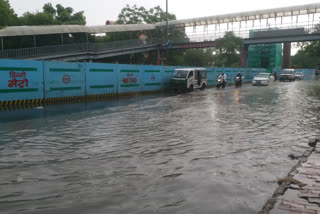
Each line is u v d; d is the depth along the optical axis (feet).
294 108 40.11
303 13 148.46
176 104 45.47
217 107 41.34
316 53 193.57
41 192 12.03
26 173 14.32
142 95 65.36
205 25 176.14
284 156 17.44
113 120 30.30
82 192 12.03
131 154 17.79
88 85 55.98
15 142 20.70
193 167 15.30
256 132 24.36
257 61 204.03
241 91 74.54
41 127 26.32
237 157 17.19
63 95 51.37
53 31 111.34
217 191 12.13
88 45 125.18
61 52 109.09
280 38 152.56
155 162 16.16
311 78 196.44
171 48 173.88
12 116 32.86
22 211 10.37
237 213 10.19
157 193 11.93
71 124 27.91
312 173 13.79
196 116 33.04
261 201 11.18
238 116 33.01
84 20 184.96
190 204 10.91
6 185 12.77
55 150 18.65
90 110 38.40
